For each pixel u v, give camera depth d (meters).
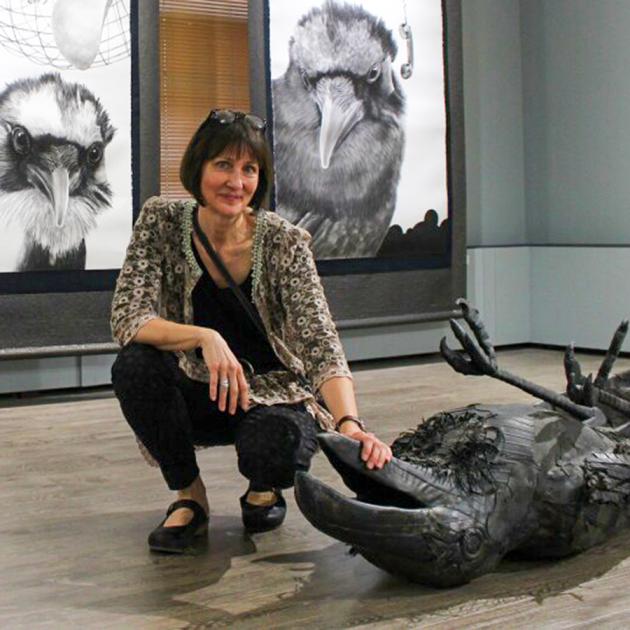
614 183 6.42
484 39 6.71
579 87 6.57
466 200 6.34
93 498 2.93
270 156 2.33
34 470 3.31
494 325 6.40
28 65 4.72
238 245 2.34
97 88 4.89
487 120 6.74
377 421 4.11
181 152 5.60
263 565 2.27
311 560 2.30
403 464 2.00
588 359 5.98
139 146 5.01
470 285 6.33
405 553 1.95
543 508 2.13
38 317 4.79
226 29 5.71
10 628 1.94
